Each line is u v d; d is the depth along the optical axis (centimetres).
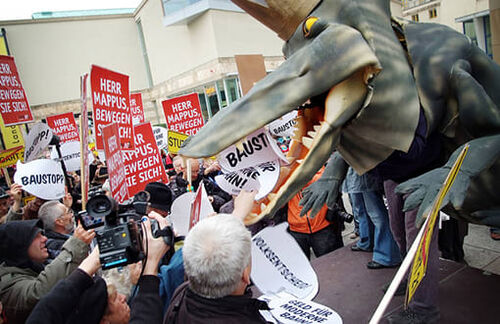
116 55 1795
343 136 207
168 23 1345
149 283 164
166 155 853
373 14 191
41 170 405
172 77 1565
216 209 457
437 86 207
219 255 135
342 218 376
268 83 176
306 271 266
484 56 225
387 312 265
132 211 187
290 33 200
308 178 179
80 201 482
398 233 295
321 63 171
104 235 165
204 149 172
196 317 140
